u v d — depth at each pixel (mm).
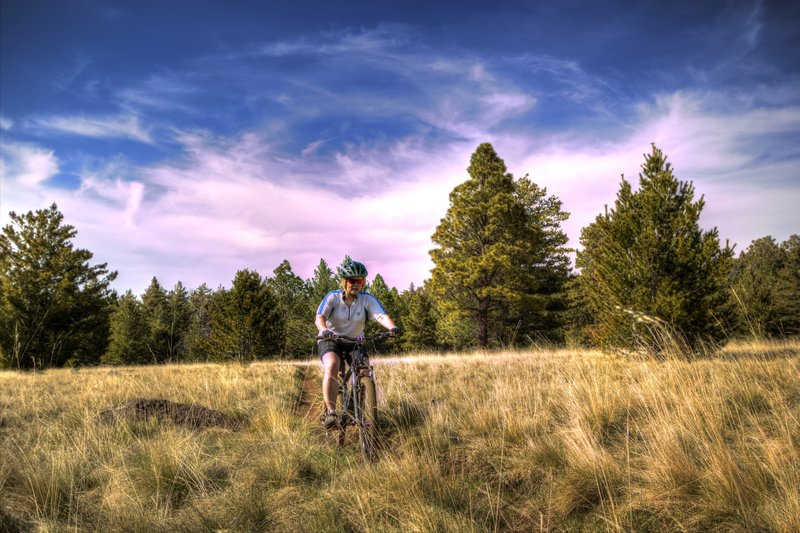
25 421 5812
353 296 4434
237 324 16500
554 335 28500
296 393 8219
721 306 9836
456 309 26703
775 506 2523
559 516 2783
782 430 3412
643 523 2588
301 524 2785
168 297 50812
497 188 26922
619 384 5184
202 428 5328
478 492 3188
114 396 7352
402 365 12148
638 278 10031
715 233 10180
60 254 25094
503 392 5547
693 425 3771
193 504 3172
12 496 3369
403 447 4047
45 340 20750
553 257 29859
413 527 2605
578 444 3584
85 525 2918
